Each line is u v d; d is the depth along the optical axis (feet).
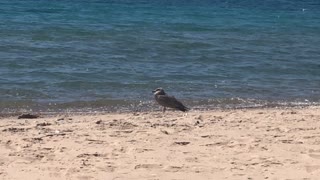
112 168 29.01
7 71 64.54
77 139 34.86
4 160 30.14
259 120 42.50
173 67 72.33
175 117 44.19
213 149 33.01
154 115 45.75
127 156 31.24
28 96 53.78
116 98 54.08
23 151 31.81
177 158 31.01
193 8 192.95
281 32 126.72
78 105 51.31
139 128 38.52
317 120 42.70
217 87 60.95
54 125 39.96
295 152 32.55
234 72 70.44
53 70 66.08
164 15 159.12
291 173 28.63
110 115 46.37
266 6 220.64
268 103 54.85
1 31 100.63
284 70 73.46
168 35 108.06
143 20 139.85
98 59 75.82
